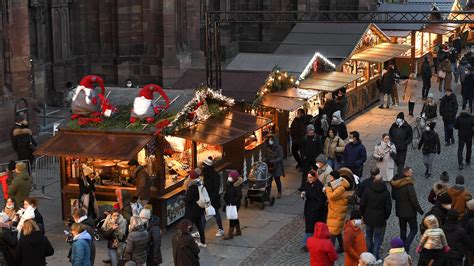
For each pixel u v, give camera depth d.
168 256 22.70
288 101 32.06
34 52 40.78
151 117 24.41
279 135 33.31
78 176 24.94
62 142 24.28
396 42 52.06
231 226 24.11
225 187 26.20
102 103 24.89
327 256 18.38
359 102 42.91
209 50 33.75
